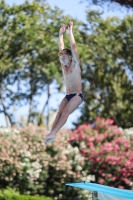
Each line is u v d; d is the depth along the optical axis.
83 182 17.22
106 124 31.66
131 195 14.66
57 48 42.59
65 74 14.35
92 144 30.08
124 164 29.97
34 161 27.95
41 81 50.97
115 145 30.30
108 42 46.59
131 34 47.59
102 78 48.97
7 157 27.16
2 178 27.23
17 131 28.72
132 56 48.03
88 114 51.91
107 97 50.06
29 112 50.91
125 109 50.19
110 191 15.30
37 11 43.47
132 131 32.09
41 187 28.19
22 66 43.25
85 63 48.62
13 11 42.50
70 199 29.00
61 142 29.09
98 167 29.88
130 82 48.97
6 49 42.56
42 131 28.97
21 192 27.75
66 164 28.64
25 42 42.91
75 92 14.22
